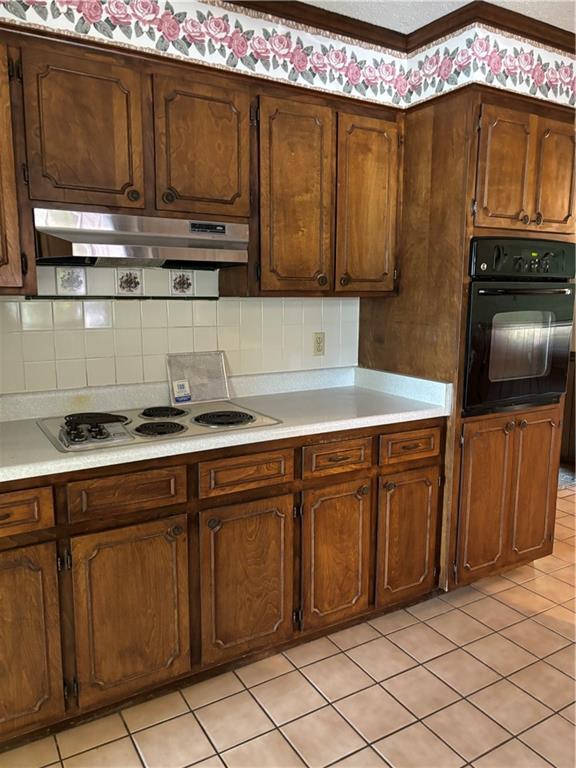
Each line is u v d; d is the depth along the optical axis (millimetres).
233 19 2094
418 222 2543
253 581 2105
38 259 1973
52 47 1794
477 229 2365
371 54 2426
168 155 2021
